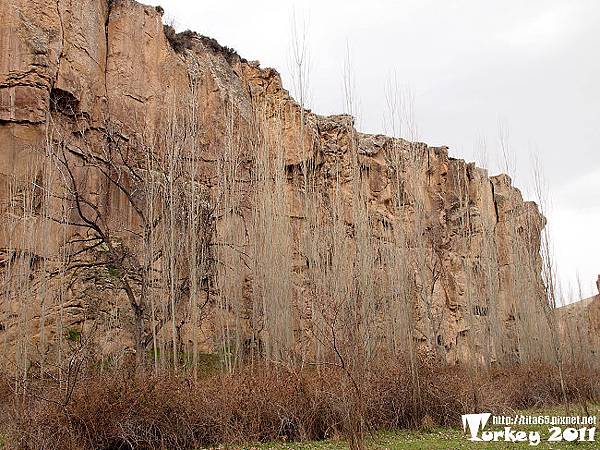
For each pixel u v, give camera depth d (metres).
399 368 17.47
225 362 19.19
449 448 13.52
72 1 25.70
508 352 32.28
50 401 12.98
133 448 13.17
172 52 29.95
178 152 20.86
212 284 23.69
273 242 21.38
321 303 14.88
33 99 23.20
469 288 28.67
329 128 35.66
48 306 20.80
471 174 43.59
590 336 34.19
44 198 19.94
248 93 33.59
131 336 22.47
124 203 25.03
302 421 15.04
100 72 26.86
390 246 24.33
